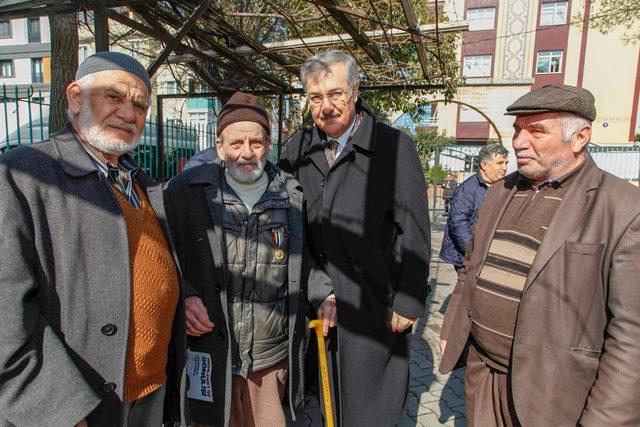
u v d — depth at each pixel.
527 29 22.28
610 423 1.32
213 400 1.83
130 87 1.40
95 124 1.36
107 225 1.30
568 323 1.44
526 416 1.50
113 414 1.29
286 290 1.95
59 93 2.69
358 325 2.06
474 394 1.84
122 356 1.29
